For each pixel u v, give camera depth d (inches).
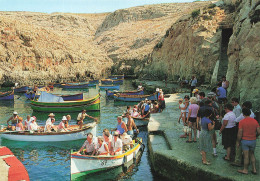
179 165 365.1
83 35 4675.2
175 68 1637.6
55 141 596.4
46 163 492.1
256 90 558.3
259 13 644.7
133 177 422.6
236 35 760.3
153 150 437.7
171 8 4232.3
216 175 316.8
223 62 1211.9
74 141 610.9
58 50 2556.6
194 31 1389.0
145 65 2198.6
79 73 2518.5
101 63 2999.5
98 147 453.4
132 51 3144.7
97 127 752.3
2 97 1257.4
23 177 376.2
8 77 1963.6
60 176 435.8
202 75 1261.1
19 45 2212.1
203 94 450.0
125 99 1189.1
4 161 437.4
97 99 983.6
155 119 632.4
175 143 443.5
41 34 2551.7
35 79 2113.7
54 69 2377.0
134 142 532.1
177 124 579.5
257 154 365.4
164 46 1927.9
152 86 1508.4
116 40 3796.8
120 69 2785.4
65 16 4990.2
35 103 997.8
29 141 596.7
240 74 628.1
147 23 4025.6
